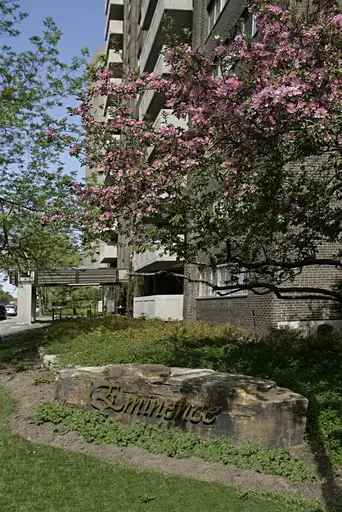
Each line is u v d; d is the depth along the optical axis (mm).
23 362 14062
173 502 5445
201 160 7113
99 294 54906
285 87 5750
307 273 13516
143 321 17281
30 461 6449
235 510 5297
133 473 6195
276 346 10727
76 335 15070
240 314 15719
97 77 7902
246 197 8094
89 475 6098
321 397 8008
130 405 7746
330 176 9789
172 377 7727
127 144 7680
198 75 6668
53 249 16797
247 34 6984
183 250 8664
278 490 5859
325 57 6254
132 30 40062
